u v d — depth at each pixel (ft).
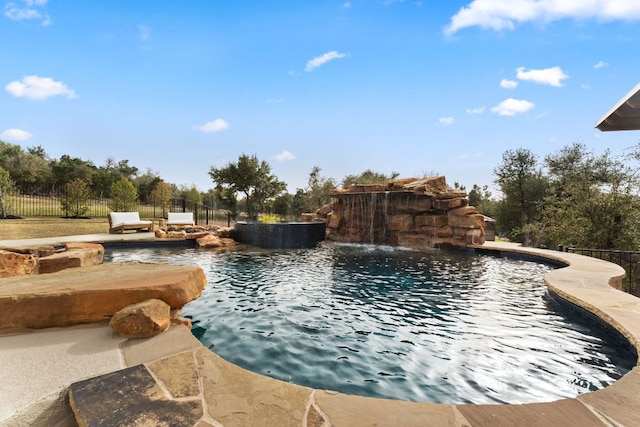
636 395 6.64
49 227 46.09
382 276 24.29
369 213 49.39
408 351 11.48
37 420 6.05
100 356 7.98
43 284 10.75
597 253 39.70
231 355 11.01
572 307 15.23
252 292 19.39
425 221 44.21
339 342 12.22
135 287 10.38
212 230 48.83
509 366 10.39
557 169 69.10
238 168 88.53
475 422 5.62
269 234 42.83
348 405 6.06
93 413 5.62
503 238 78.07
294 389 6.59
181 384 6.68
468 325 14.14
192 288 11.85
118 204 64.69
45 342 8.73
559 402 6.34
